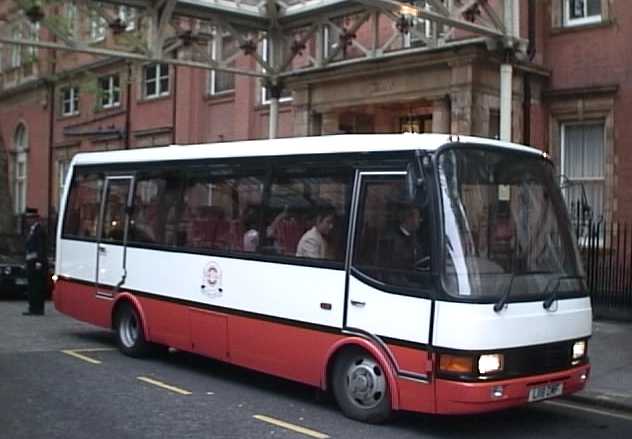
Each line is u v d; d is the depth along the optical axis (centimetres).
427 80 1582
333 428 742
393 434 727
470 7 1338
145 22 1608
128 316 1100
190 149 1020
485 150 761
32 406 799
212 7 1538
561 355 749
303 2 1620
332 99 1773
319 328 803
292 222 854
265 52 2145
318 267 809
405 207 738
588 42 1581
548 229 785
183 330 991
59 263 1261
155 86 2716
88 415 768
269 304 863
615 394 892
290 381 959
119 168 1148
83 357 1082
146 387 904
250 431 725
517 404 707
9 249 1881
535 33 1616
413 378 713
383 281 745
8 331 1298
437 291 698
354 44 1730
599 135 1594
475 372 680
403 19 1480
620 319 1395
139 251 1078
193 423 748
